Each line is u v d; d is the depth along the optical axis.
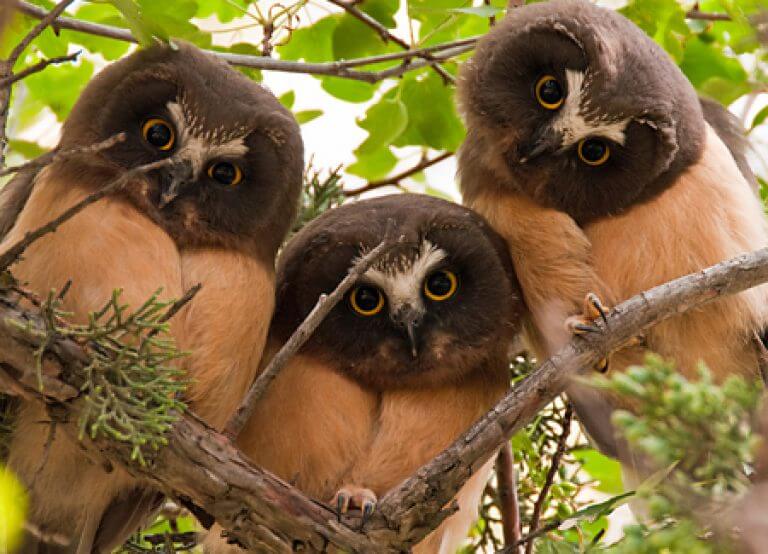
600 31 9.95
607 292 10.03
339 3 12.05
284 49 12.99
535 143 10.01
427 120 13.18
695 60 12.85
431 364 10.17
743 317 9.92
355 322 10.17
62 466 9.25
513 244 10.41
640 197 10.05
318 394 10.08
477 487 10.35
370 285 10.20
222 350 9.34
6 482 9.17
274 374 8.18
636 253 9.99
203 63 9.90
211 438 8.15
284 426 10.02
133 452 7.50
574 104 9.88
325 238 10.34
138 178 9.27
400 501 8.37
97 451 8.20
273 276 10.04
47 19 7.95
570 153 10.03
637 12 12.16
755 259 8.54
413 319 10.01
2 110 8.53
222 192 9.59
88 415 7.40
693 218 9.94
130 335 8.70
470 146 10.81
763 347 10.17
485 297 10.28
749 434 6.09
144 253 9.03
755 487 5.96
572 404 10.38
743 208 10.13
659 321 8.55
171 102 9.55
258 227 9.79
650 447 5.98
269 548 8.30
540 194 10.24
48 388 7.65
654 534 6.14
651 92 9.86
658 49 10.40
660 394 6.08
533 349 10.72
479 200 10.64
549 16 10.15
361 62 11.33
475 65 10.59
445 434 10.18
